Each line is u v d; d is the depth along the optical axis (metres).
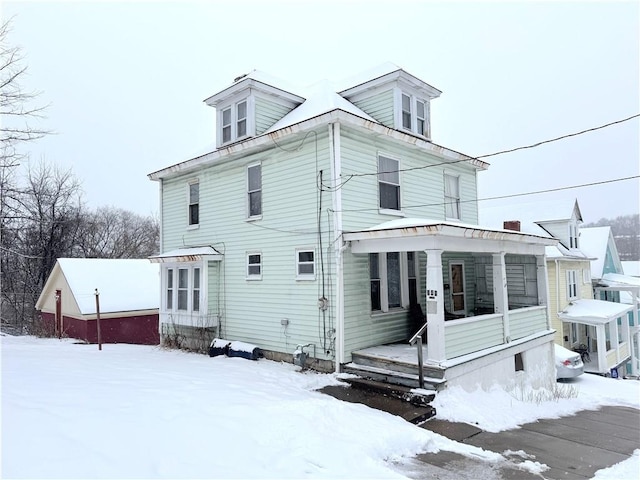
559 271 19.08
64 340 17.98
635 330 22.33
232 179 12.21
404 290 11.23
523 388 10.10
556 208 21.75
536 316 11.98
